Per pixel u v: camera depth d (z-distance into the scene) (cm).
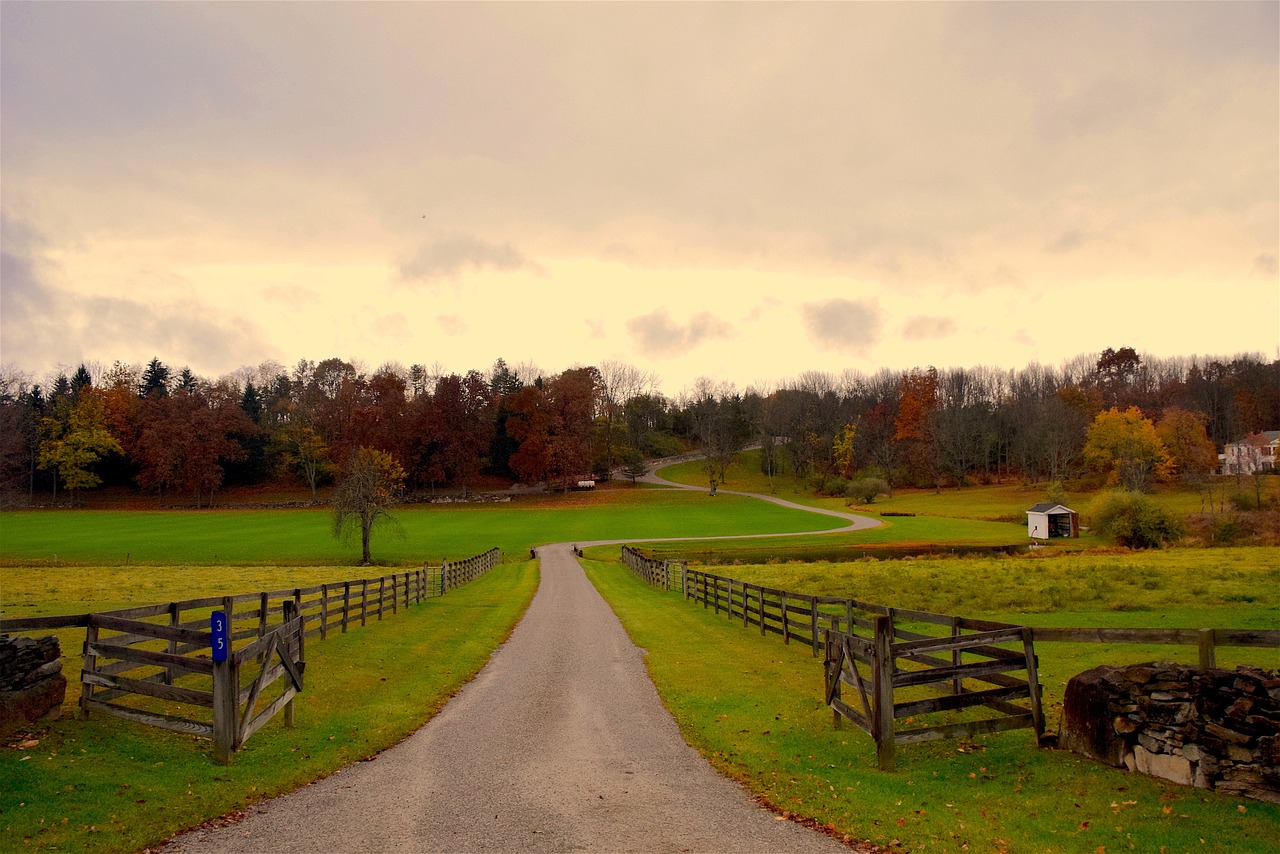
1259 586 2522
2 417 9756
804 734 1024
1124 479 8831
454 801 776
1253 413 11612
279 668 1017
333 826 704
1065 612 2136
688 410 16575
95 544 6034
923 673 900
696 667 1521
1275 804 698
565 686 1373
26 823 661
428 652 1680
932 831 688
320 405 11419
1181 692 781
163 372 13888
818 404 14162
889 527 7544
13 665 903
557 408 11444
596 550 6053
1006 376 15488
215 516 8750
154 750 873
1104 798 741
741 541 6419
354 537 6612
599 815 736
